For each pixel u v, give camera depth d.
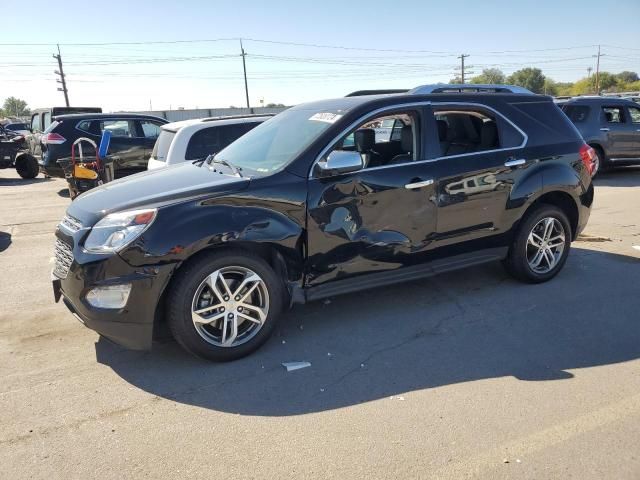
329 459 2.73
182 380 3.55
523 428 2.95
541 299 4.85
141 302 3.46
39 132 14.17
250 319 3.81
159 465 2.70
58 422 3.08
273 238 3.76
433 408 3.17
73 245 3.60
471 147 4.88
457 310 4.63
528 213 5.02
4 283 5.66
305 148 4.04
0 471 2.67
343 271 4.16
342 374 3.60
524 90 8.82
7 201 11.29
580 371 3.58
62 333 4.31
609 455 2.71
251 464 2.70
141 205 3.59
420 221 4.40
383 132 5.13
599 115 13.09
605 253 6.29
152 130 11.97
